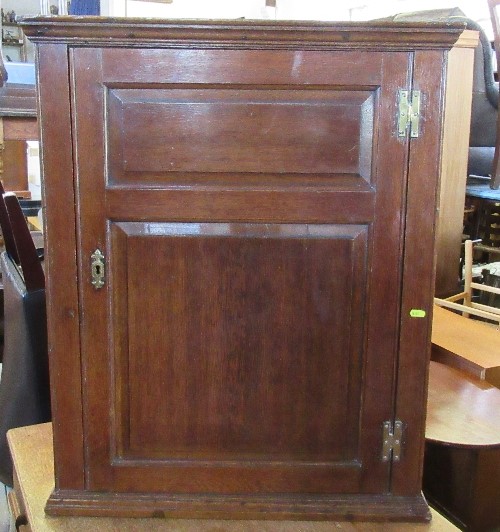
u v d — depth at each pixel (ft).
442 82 3.18
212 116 3.25
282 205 3.31
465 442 4.49
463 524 5.08
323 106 3.23
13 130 8.23
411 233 3.34
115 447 3.59
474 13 13.82
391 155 3.26
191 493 3.63
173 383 3.53
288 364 3.51
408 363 3.49
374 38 3.11
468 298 7.93
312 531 3.51
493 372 5.70
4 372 5.85
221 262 3.39
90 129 3.22
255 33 3.10
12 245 6.04
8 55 21.67
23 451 4.40
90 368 3.49
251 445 3.60
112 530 3.50
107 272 3.38
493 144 10.62
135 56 3.16
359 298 3.43
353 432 3.59
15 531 4.69
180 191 3.30
